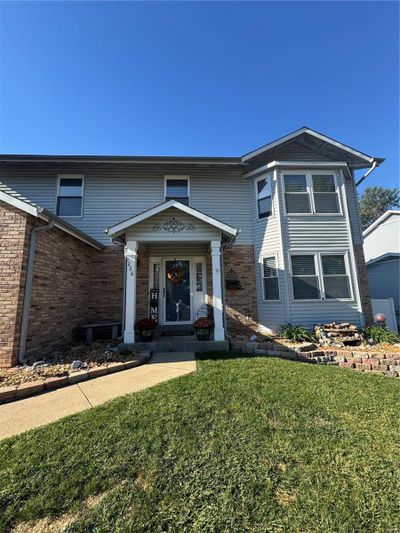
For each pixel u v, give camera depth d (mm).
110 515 1645
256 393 3504
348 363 5754
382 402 3314
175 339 6672
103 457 2195
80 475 1987
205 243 7305
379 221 15414
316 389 3697
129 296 6238
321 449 2291
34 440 2447
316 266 8156
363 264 8969
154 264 8570
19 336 4730
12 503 1729
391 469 2037
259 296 8562
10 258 4801
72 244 6902
